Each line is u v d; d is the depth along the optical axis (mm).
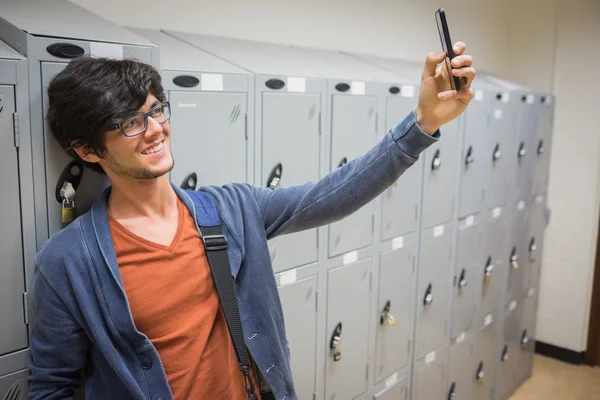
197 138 1508
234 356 1090
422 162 2420
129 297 974
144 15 1908
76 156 1104
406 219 2387
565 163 3680
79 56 1121
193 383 1020
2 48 1054
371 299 2264
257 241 1137
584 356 3820
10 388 1118
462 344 2947
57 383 1001
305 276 1932
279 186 1770
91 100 915
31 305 1125
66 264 950
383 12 2889
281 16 2379
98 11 1779
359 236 2145
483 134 2816
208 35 2074
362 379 2279
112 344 957
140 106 943
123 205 1031
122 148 941
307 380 2006
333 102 1938
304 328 1959
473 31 3539
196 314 1026
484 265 3035
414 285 2514
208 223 1078
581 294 3725
